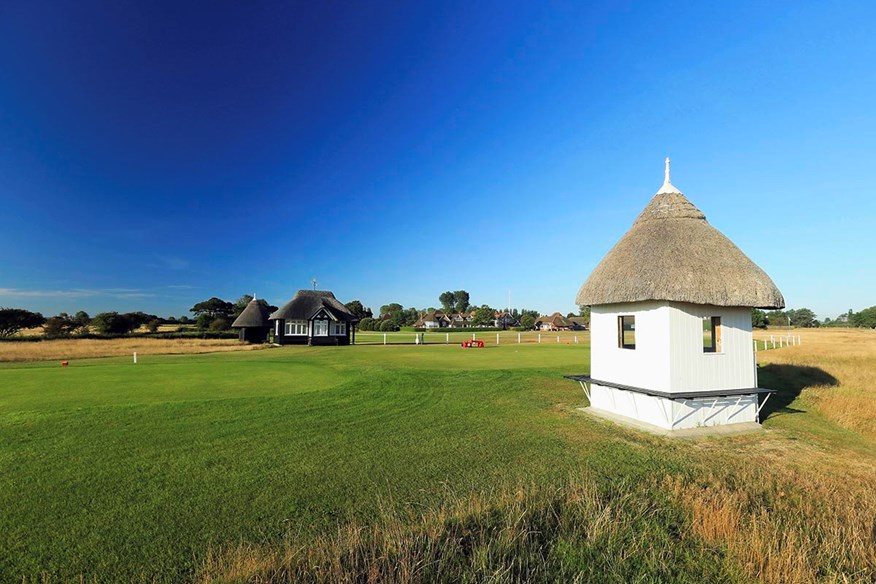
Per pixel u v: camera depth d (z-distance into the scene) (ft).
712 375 33.88
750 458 26.55
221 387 45.78
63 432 28.94
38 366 66.18
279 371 58.54
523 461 25.26
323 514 18.33
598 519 16.75
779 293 34.96
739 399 34.63
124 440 27.55
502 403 40.73
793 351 94.79
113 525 17.06
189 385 46.88
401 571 13.46
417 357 80.38
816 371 59.36
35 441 27.04
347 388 45.70
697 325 33.68
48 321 187.01
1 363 73.92
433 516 17.08
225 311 284.82
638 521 17.63
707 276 32.83
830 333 211.41
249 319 144.77
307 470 23.16
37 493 19.81
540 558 14.84
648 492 20.57
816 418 36.24
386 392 44.34
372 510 18.72
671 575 14.39
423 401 40.91
